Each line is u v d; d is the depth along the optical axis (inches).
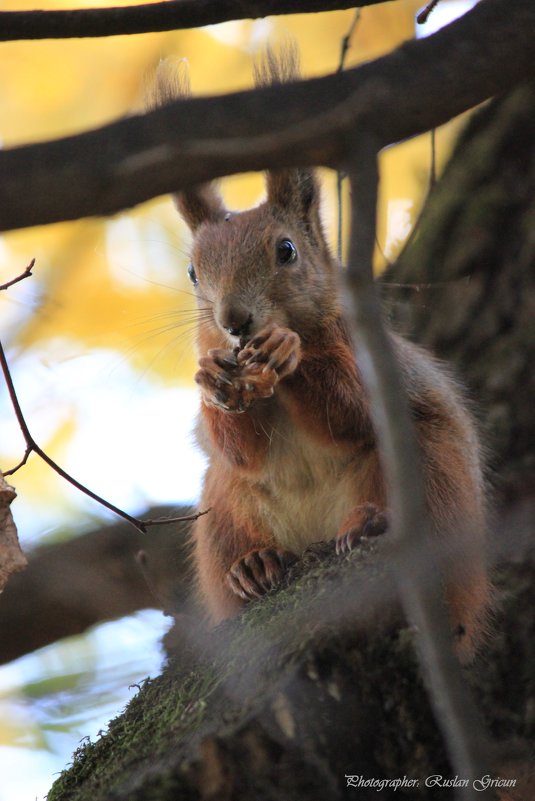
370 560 336.5
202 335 443.8
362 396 421.1
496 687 405.7
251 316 417.4
